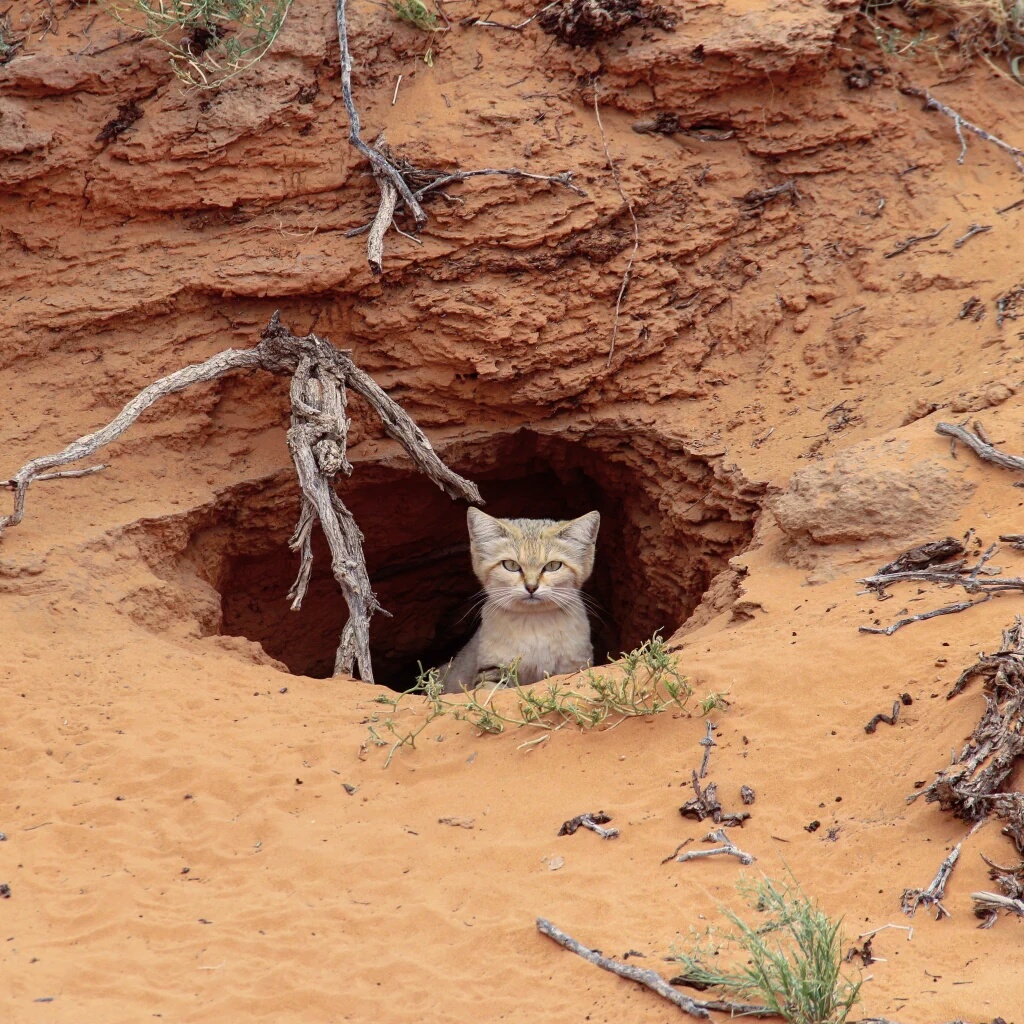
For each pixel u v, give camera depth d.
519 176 12.27
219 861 6.82
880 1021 5.00
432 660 15.38
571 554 11.02
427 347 12.48
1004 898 5.63
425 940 6.06
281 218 12.48
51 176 12.44
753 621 8.92
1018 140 12.89
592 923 6.02
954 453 9.39
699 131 13.02
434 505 13.75
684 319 12.64
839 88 13.05
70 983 5.75
